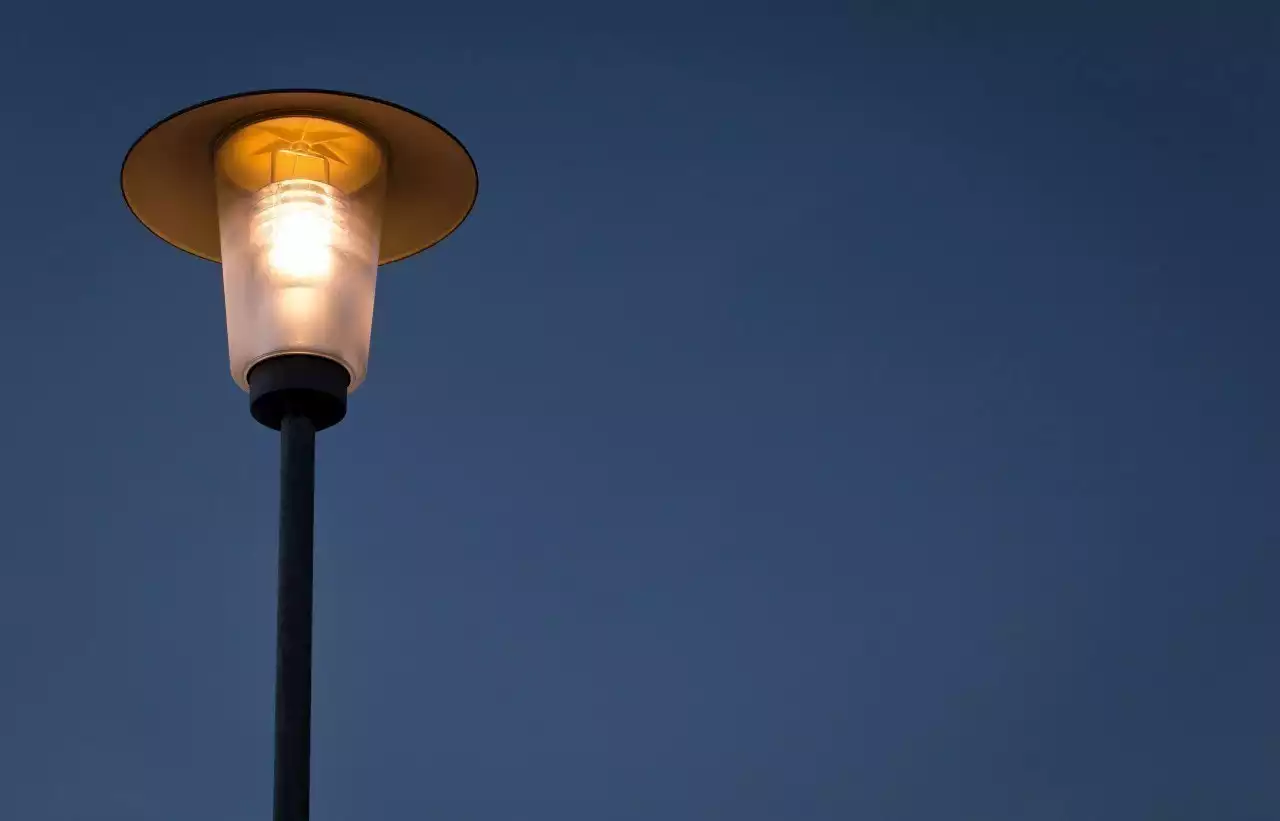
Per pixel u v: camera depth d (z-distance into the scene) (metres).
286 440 6.98
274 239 7.23
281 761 6.39
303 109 7.46
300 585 6.68
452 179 7.93
